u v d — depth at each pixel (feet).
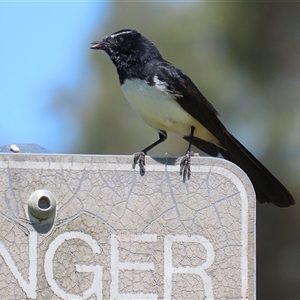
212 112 32.81
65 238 19.29
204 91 56.90
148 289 19.34
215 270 19.53
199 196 19.74
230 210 19.74
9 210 19.22
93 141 58.44
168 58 57.72
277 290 55.42
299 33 57.82
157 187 19.69
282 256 55.62
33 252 19.15
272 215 55.67
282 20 57.93
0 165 19.34
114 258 19.35
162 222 19.58
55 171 19.47
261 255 55.77
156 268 19.43
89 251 19.31
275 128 56.08
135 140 57.82
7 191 19.29
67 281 19.16
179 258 19.52
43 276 19.10
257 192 31.27
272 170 55.62
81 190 19.49
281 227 55.62
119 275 19.30
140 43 33.37
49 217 19.30
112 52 33.71
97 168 19.60
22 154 19.42
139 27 58.75
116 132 58.23
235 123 56.85
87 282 19.21
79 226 19.35
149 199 19.63
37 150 25.21
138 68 32.86
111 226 19.45
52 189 19.42
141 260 19.40
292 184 55.21
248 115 56.90
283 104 57.16
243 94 57.31
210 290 19.44
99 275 19.26
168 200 19.67
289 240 55.67
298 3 57.57
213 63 57.77
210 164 19.84
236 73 57.67
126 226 19.48
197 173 19.80
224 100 57.06
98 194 19.52
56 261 19.20
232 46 57.77
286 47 57.82
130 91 32.94
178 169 19.77
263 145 56.13
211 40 58.13
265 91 57.41
